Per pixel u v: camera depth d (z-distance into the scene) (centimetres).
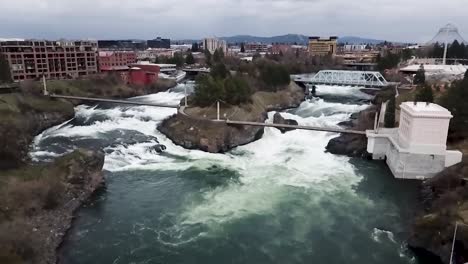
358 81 15075
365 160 7888
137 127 10638
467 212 4619
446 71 15100
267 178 6894
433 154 6650
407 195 6172
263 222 5281
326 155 8231
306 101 15088
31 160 7356
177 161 7838
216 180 6775
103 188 6325
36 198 5225
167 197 6059
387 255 4522
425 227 4584
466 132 7338
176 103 14300
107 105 14062
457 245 4200
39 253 4241
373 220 5347
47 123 10850
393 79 15838
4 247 4006
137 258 4441
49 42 16425
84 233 4938
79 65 17388
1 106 9819
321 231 5062
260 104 12475
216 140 8688
